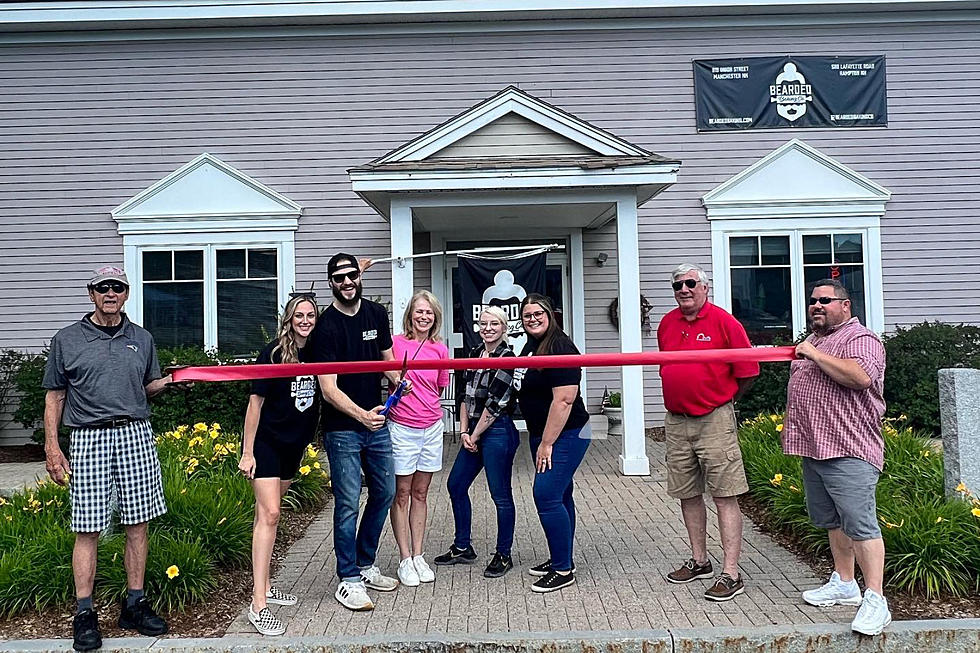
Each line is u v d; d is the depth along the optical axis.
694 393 4.83
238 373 4.52
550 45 11.94
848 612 4.54
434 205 8.98
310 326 4.66
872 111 11.92
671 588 5.01
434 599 4.91
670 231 11.84
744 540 6.11
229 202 11.75
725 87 11.90
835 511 4.51
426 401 5.24
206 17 11.50
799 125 11.91
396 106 11.86
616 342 11.84
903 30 11.97
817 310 4.46
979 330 10.60
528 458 9.76
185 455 7.14
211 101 11.82
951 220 11.85
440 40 11.90
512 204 8.95
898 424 10.14
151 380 4.58
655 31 11.92
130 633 4.43
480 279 9.08
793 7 11.70
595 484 8.21
